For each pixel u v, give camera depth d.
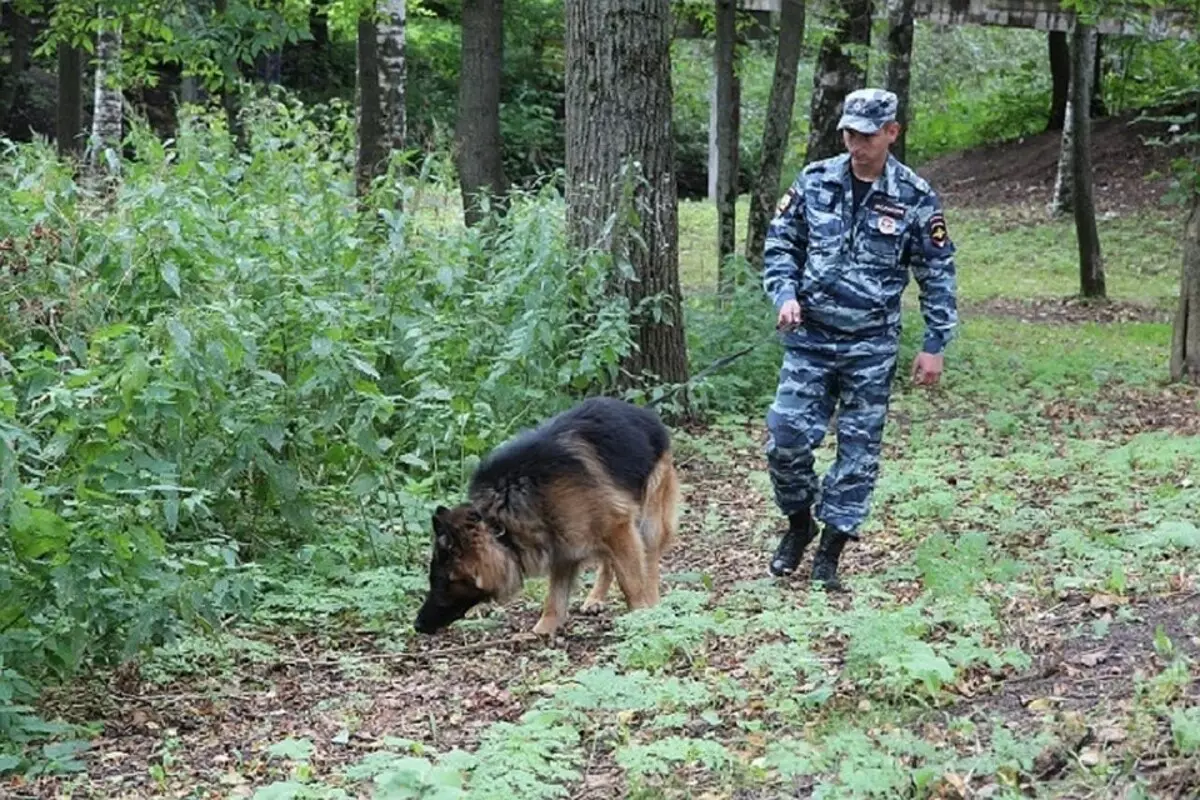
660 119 11.30
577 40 11.18
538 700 5.45
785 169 32.88
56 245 7.53
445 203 11.34
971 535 7.02
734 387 12.70
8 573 5.51
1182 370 14.24
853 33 15.44
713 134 31.75
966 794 4.13
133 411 6.43
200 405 7.24
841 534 7.06
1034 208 29.94
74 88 18.86
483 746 4.97
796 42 15.83
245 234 9.07
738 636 6.06
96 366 6.53
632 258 11.34
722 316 13.54
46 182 8.67
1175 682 4.62
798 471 7.13
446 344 9.30
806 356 6.98
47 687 6.21
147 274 8.00
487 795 4.40
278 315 7.92
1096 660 5.23
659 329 11.48
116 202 8.72
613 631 6.79
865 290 6.84
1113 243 26.73
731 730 5.12
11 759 5.18
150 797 4.97
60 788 5.11
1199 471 9.34
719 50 16.23
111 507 5.90
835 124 15.65
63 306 7.44
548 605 6.86
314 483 8.17
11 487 5.29
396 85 14.92
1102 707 4.67
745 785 4.52
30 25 25.14
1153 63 25.97
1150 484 9.14
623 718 5.23
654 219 11.40
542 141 30.89
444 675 6.37
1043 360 15.27
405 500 8.44
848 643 5.81
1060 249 26.53
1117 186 29.62
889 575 7.18
